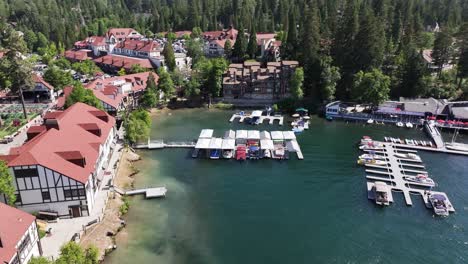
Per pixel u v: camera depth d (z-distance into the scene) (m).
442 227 63.03
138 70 150.75
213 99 134.62
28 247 46.12
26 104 117.50
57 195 57.50
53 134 63.56
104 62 174.88
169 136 102.12
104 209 62.34
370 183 76.12
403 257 55.91
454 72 136.00
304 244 58.44
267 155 88.00
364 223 63.94
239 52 171.12
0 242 41.00
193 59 173.38
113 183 71.81
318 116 122.56
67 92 110.62
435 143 97.44
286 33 170.38
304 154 91.38
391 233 61.34
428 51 163.38
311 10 140.12
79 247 44.53
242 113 122.19
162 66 155.25
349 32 133.38
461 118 111.19
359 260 55.06
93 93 101.00
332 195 72.56
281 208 68.00
